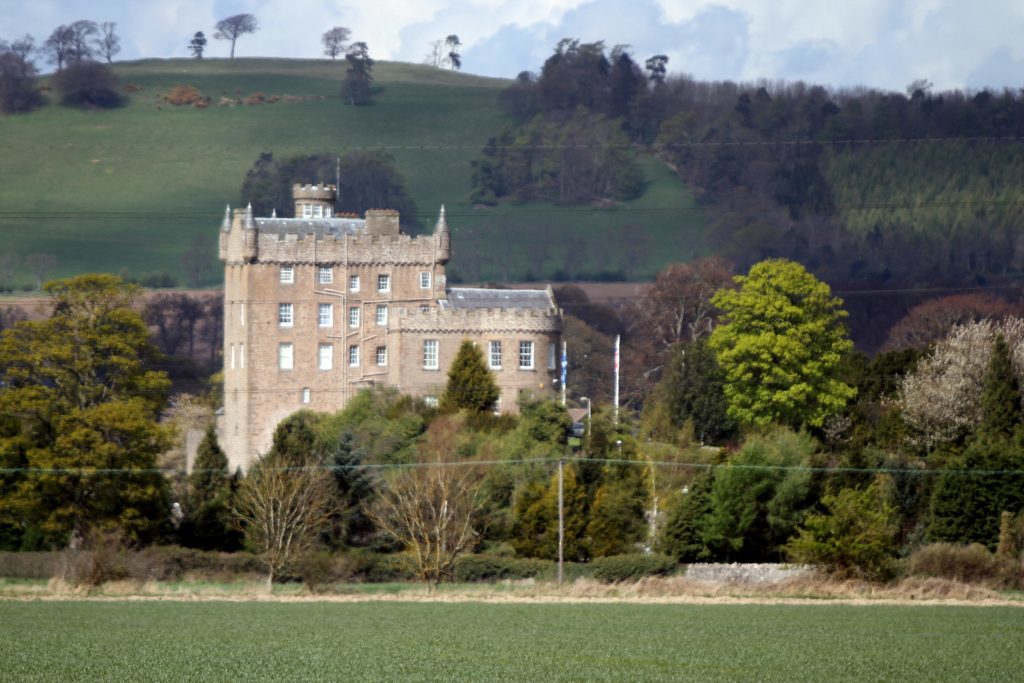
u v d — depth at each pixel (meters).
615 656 194.12
